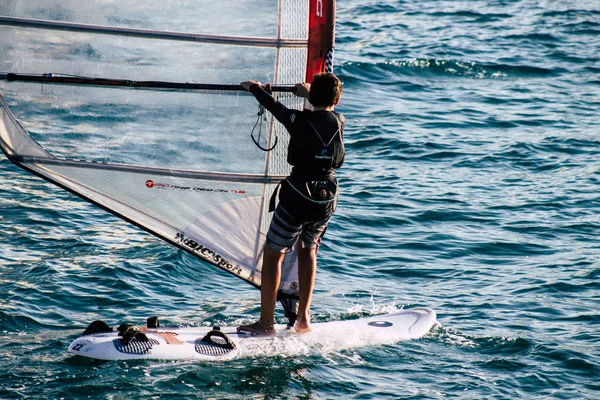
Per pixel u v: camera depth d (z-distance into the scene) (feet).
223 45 74.74
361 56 242.17
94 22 71.61
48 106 71.31
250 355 74.59
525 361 76.95
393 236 117.39
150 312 88.89
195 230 78.13
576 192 138.10
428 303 93.81
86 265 101.04
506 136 172.35
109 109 73.10
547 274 103.04
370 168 149.28
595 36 284.20
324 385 69.97
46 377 68.08
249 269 80.59
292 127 71.41
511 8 331.77
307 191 71.97
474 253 111.45
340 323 83.97
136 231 115.65
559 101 204.95
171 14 73.20
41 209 120.78
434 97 205.98
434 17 311.06
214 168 76.84
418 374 73.46
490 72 233.96
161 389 66.54
